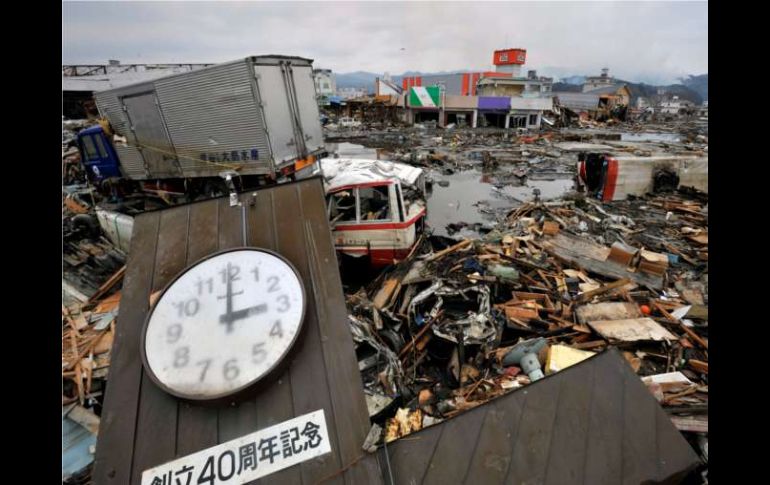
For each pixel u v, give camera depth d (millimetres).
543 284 8633
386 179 8672
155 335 2631
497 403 2561
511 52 60125
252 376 2438
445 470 2297
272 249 3086
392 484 2250
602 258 9727
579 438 2420
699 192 16391
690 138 42281
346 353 2656
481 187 20344
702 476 3889
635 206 16125
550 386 2645
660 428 2490
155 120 11266
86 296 8359
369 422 2451
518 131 45188
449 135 41312
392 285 7902
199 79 10156
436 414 5262
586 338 6930
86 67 35312
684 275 9422
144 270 3104
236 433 2395
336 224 8930
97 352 6391
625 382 2703
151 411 2486
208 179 11680
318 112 12625
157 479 2293
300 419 2424
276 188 3410
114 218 9977
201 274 2887
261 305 2715
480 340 6242
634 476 2297
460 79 58188
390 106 55031
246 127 10344
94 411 5559
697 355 6375
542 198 17891
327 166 12055
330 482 2268
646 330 6734
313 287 2895
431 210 16172
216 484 2270
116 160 12633
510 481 2264
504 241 10758
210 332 2619
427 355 6641
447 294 6973
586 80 92312
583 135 42562
